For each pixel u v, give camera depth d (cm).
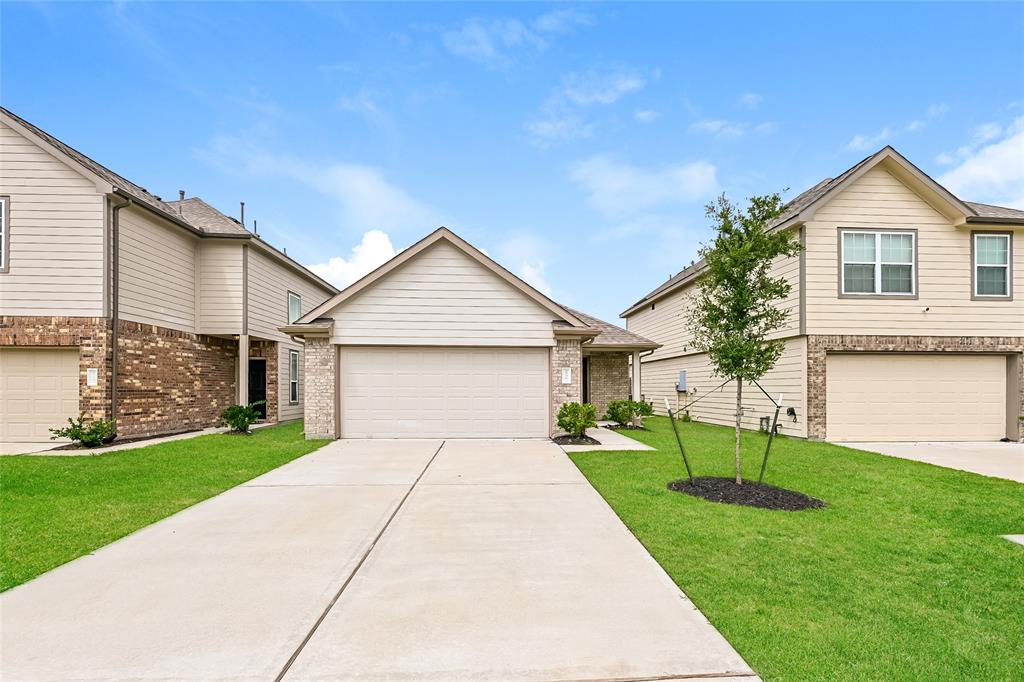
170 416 1416
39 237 1163
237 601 392
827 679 300
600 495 728
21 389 1184
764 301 830
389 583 427
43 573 448
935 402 1390
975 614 386
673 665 308
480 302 1330
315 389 1298
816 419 1349
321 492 743
